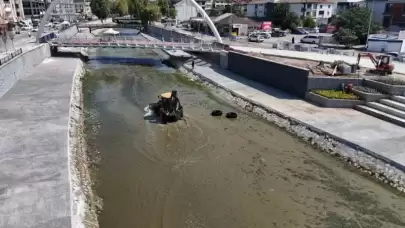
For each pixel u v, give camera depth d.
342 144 19.61
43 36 49.28
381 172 16.98
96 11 111.12
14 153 16.06
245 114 26.91
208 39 61.34
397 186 15.98
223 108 28.55
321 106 26.58
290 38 69.12
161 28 79.06
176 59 50.88
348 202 15.20
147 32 95.06
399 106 23.61
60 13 128.38
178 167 18.11
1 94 25.72
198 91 34.22
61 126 19.69
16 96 25.77
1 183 13.48
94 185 16.12
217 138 22.03
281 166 18.38
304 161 18.94
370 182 16.67
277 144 21.17
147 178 16.95
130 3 117.31
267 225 13.56
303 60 38.28
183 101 30.41
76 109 25.41
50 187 13.34
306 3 87.19
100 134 22.41
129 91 33.81
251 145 21.02
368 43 51.09
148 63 51.03
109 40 49.91
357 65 31.36
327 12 89.50
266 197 15.49
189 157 19.31
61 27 79.56
